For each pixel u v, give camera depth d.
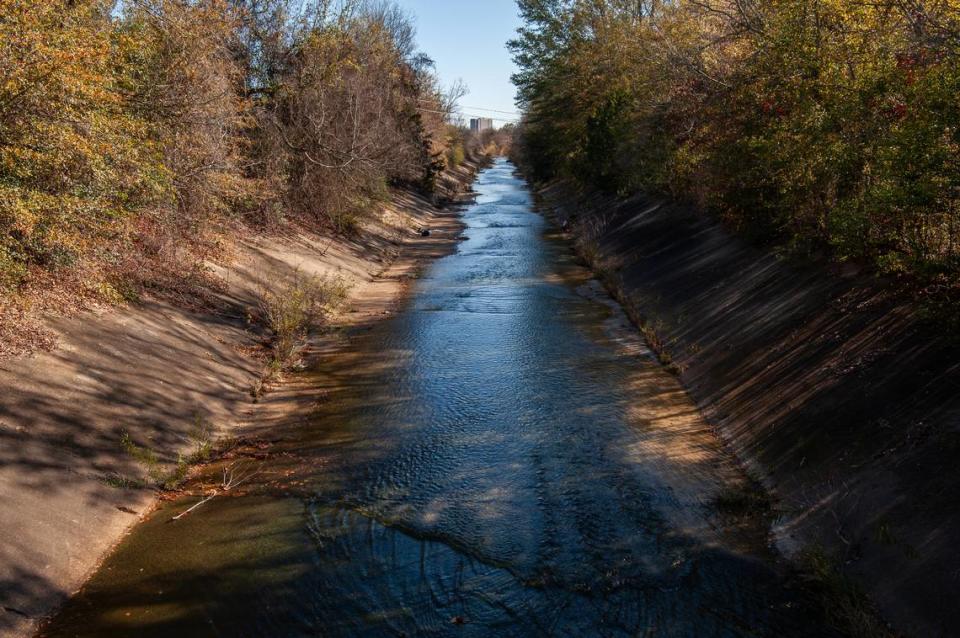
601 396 11.25
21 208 8.40
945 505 5.96
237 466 8.95
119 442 8.38
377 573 6.72
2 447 7.14
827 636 5.75
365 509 7.89
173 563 6.83
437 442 9.59
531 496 8.13
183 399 9.98
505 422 10.23
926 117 7.78
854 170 10.75
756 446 8.84
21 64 8.42
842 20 11.09
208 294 13.93
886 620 5.61
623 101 30.31
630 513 7.73
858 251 9.85
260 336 13.67
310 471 8.80
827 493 7.20
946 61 8.22
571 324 15.74
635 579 6.59
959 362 7.30
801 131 11.46
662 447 9.36
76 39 9.49
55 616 6.02
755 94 14.28
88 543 6.92
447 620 6.09
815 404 8.55
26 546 6.36
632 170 26.27
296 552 7.05
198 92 15.28
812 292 11.16
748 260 14.70
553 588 6.49
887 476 6.71
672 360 12.87
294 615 6.14
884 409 7.57
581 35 39.91
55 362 8.86
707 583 6.50
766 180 13.71
